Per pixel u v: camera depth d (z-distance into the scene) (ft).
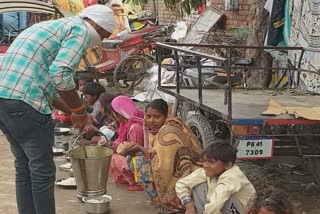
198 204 12.89
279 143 15.15
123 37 32.78
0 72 12.57
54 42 12.54
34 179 12.64
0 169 19.21
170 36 34.96
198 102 16.71
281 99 18.08
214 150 12.38
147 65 32.63
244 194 12.28
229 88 14.06
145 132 16.52
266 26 24.82
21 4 29.50
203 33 30.35
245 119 13.96
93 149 15.31
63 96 12.32
